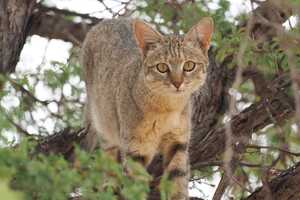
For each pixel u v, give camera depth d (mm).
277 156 14055
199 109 13250
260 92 13648
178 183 11828
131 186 8602
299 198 12047
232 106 8148
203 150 12938
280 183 12102
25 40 14039
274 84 12625
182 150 11945
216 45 12406
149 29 11836
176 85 11414
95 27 13938
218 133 12898
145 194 9016
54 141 12766
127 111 11867
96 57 13398
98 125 13352
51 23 15203
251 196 12125
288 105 12586
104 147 13289
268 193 11547
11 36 13312
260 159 13453
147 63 11656
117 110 12273
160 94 11438
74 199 9875
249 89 13773
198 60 11773
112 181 8719
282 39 8914
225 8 12977
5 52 13227
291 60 8086
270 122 13039
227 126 8109
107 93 12711
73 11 15008
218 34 12227
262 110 12797
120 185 9109
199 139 13125
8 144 10078
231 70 13375
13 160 8125
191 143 13039
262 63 12156
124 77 12156
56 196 8070
